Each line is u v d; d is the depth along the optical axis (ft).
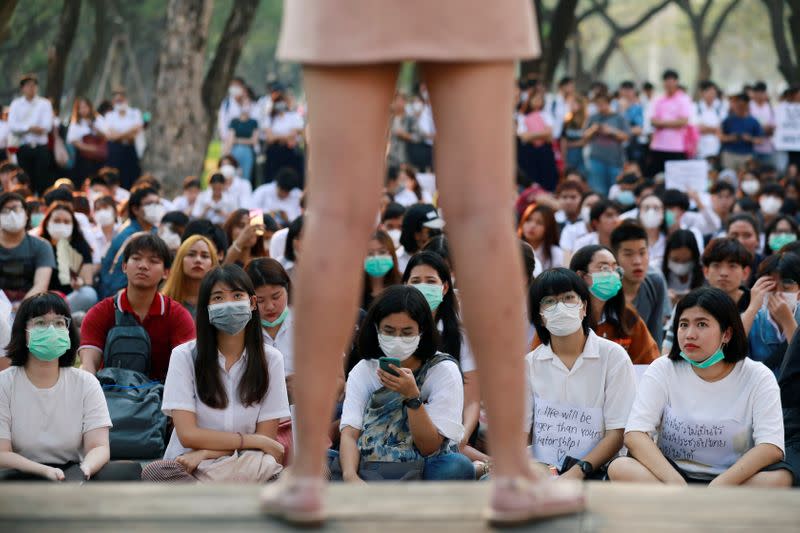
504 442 9.21
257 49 203.31
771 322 27.78
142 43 177.58
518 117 79.56
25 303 21.93
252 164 84.12
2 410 22.07
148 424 24.58
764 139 83.25
